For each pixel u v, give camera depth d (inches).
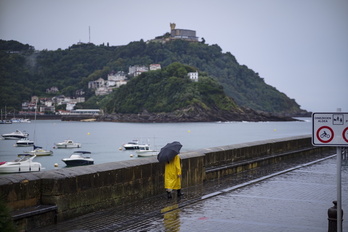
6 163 2827.3
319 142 282.2
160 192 528.4
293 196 529.0
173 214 429.4
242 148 780.6
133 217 412.2
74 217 403.5
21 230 354.6
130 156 4133.9
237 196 527.8
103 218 405.7
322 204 483.2
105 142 5767.7
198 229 374.0
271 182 639.8
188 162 589.6
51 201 386.0
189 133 7632.9
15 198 364.8
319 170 784.3
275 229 376.5
